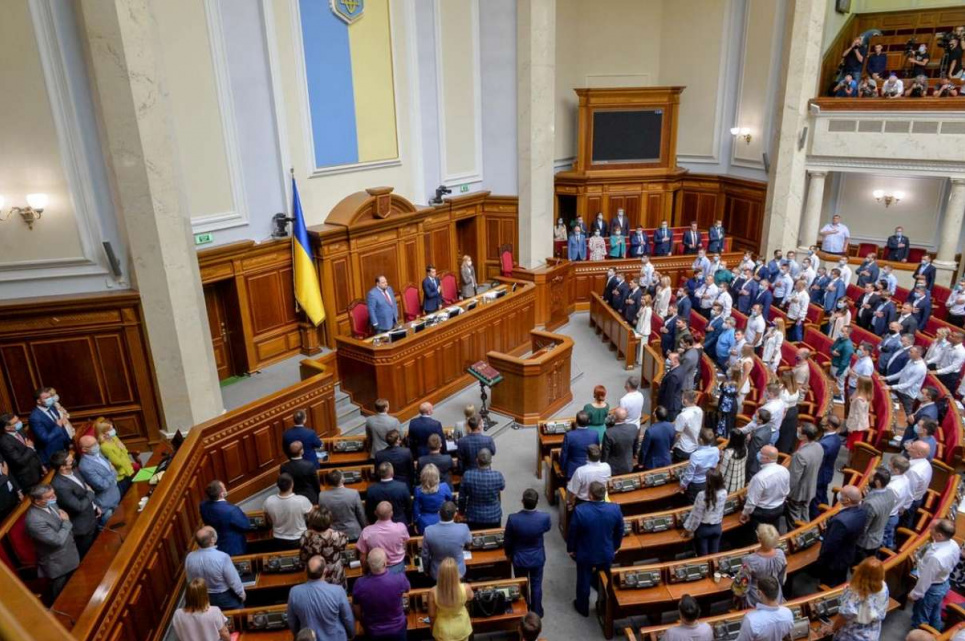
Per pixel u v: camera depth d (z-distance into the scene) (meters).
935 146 15.67
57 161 8.27
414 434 8.14
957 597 6.26
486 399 11.39
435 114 15.14
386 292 12.38
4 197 8.25
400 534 5.84
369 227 13.24
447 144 15.61
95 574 6.20
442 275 15.00
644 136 19.00
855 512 5.86
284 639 5.59
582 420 7.77
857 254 18.52
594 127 18.70
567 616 6.77
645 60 20.06
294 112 12.21
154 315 8.84
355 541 6.68
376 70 13.64
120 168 8.25
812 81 16.75
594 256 17.36
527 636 4.47
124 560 6.02
